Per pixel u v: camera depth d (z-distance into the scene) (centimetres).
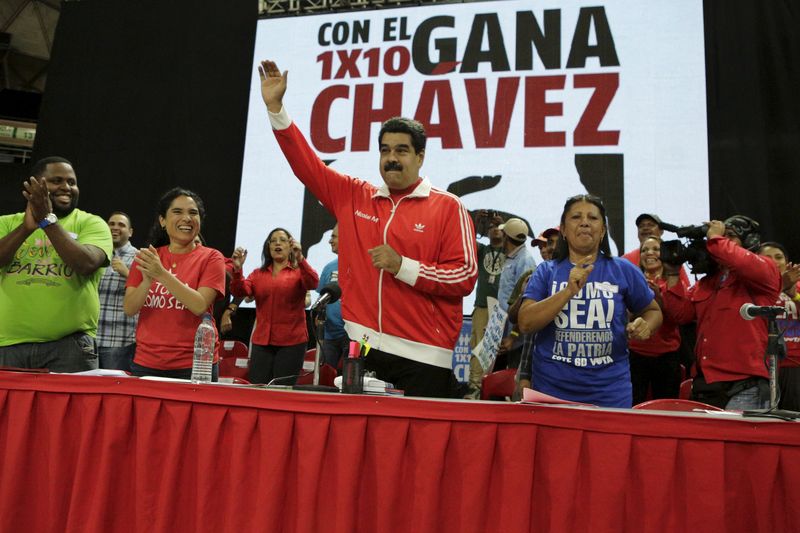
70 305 311
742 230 376
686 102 611
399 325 256
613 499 181
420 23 683
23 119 1113
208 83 728
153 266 281
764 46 608
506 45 659
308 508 194
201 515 201
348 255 271
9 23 1062
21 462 218
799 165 587
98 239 325
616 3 641
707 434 180
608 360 256
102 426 216
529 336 303
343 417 197
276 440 200
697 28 621
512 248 511
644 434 183
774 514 175
